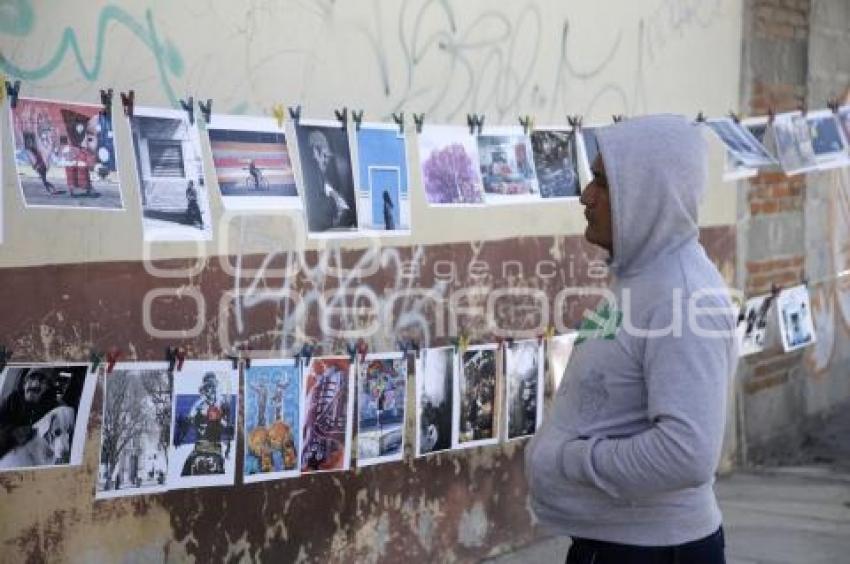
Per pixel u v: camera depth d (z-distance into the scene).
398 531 4.53
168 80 3.52
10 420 3.22
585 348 2.72
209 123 3.64
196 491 3.78
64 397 3.33
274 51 3.84
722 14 6.19
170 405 3.60
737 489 6.35
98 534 3.49
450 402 4.59
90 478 3.45
